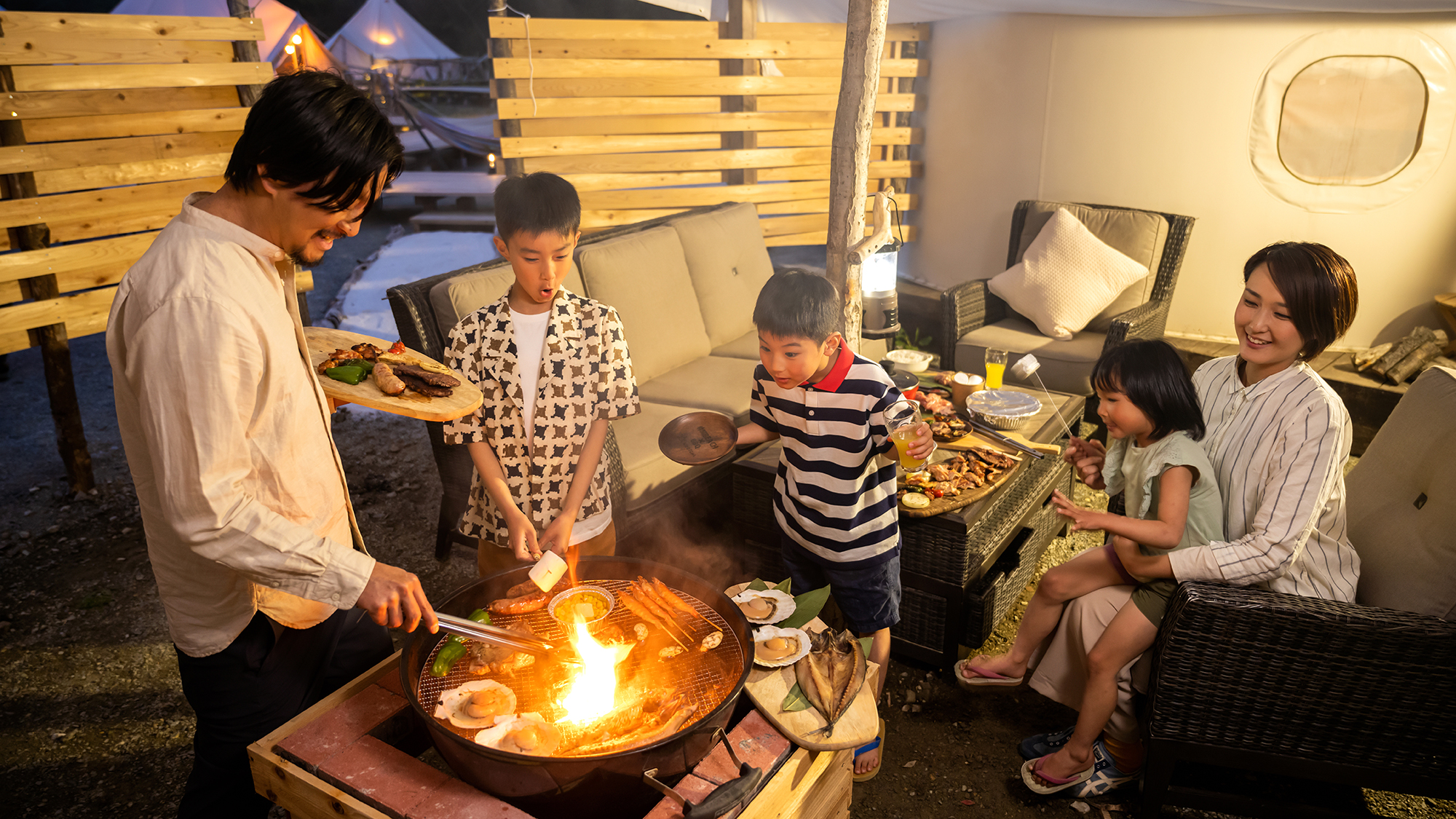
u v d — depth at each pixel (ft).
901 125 20.95
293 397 5.16
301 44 44.34
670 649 5.91
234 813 6.14
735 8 17.88
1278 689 6.93
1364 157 15.75
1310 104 15.90
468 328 7.46
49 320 13.21
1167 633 7.04
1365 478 8.15
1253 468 7.52
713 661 5.87
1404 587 7.04
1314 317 7.08
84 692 9.60
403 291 10.34
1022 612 10.89
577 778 4.82
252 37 14.90
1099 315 16.56
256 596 5.54
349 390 6.02
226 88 14.97
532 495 7.69
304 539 4.90
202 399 4.57
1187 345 17.21
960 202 20.43
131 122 13.97
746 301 15.69
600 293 12.68
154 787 8.30
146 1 31.94
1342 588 7.50
